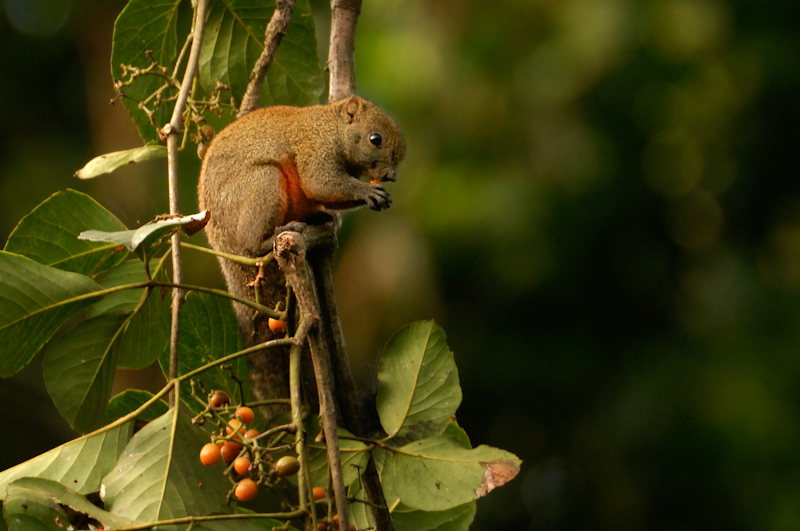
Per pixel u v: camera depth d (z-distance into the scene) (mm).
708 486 13758
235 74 6684
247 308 6012
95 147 15352
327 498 3957
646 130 14914
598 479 14281
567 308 14922
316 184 6750
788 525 13148
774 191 15734
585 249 14539
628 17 14766
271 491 4004
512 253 14062
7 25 16281
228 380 5227
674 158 15469
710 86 15602
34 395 13375
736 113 15633
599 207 14391
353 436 4480
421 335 4684
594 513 14281
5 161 15602
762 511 13344
